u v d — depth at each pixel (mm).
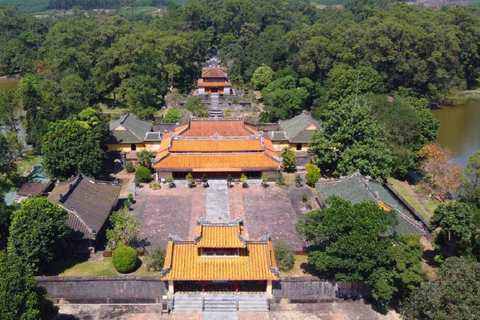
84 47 135000
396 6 168500
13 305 34406
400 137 74688
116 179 74500
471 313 34625
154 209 64188
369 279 43219
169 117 99188
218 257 44875
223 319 43312
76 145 67000
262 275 43500
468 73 149500
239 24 183000
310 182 72125
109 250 52625
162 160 71688
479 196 53656
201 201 66938
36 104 89250
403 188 74500
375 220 43438
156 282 45250
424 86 133125
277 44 134250
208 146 73500
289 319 43719
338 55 121312
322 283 45781
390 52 123188
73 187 58094
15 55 157000
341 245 42344
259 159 72625
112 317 43531
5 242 52750
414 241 43250
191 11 184375
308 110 113250
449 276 38000
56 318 43250
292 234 58094
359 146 67938
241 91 131125
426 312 36219
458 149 94250
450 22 147625
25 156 83812
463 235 45250
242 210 64375
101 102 123188
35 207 47094
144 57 119500
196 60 161375
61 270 49625
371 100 79500
